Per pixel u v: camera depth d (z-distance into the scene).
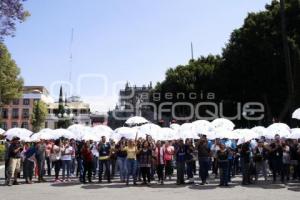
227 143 20.98
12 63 56.12
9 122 110.31
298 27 34.97
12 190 15.59
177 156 17.75
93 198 13.37
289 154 18.42
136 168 17.67
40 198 13.34
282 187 16.34
